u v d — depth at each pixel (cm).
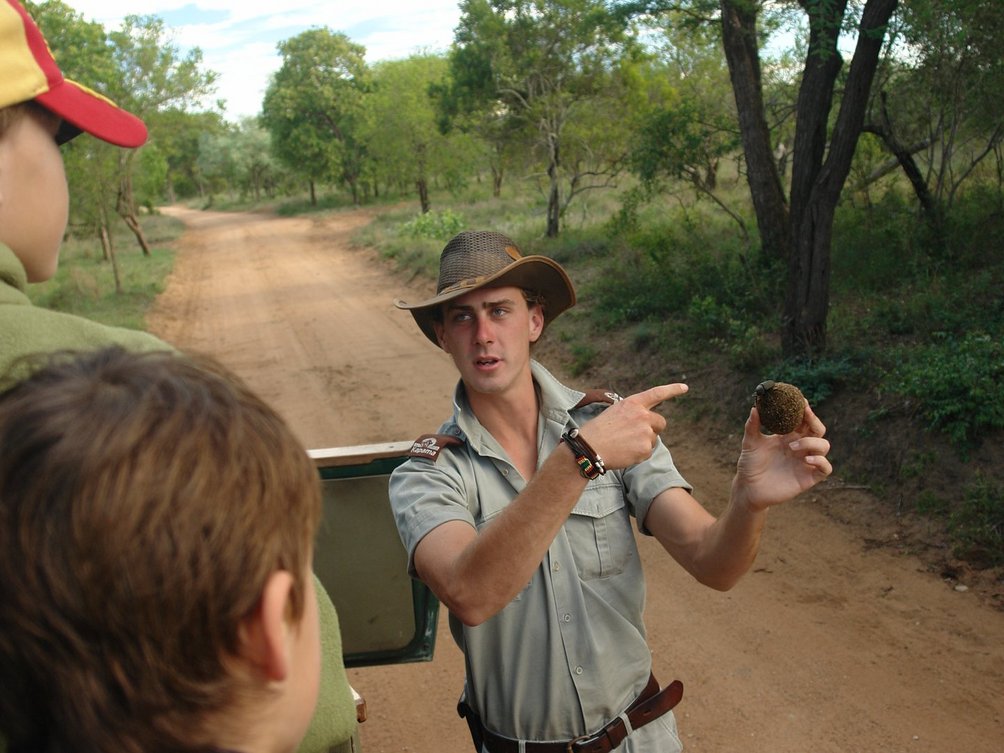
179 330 1991
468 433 213
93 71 3284
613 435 165
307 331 1761
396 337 1584
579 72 2155
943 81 1069
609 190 2816
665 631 539
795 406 179
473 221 3331
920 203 1174
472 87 2561
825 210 819
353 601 268
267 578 71
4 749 75
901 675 470
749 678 483
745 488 188
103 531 65
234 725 73
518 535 166
